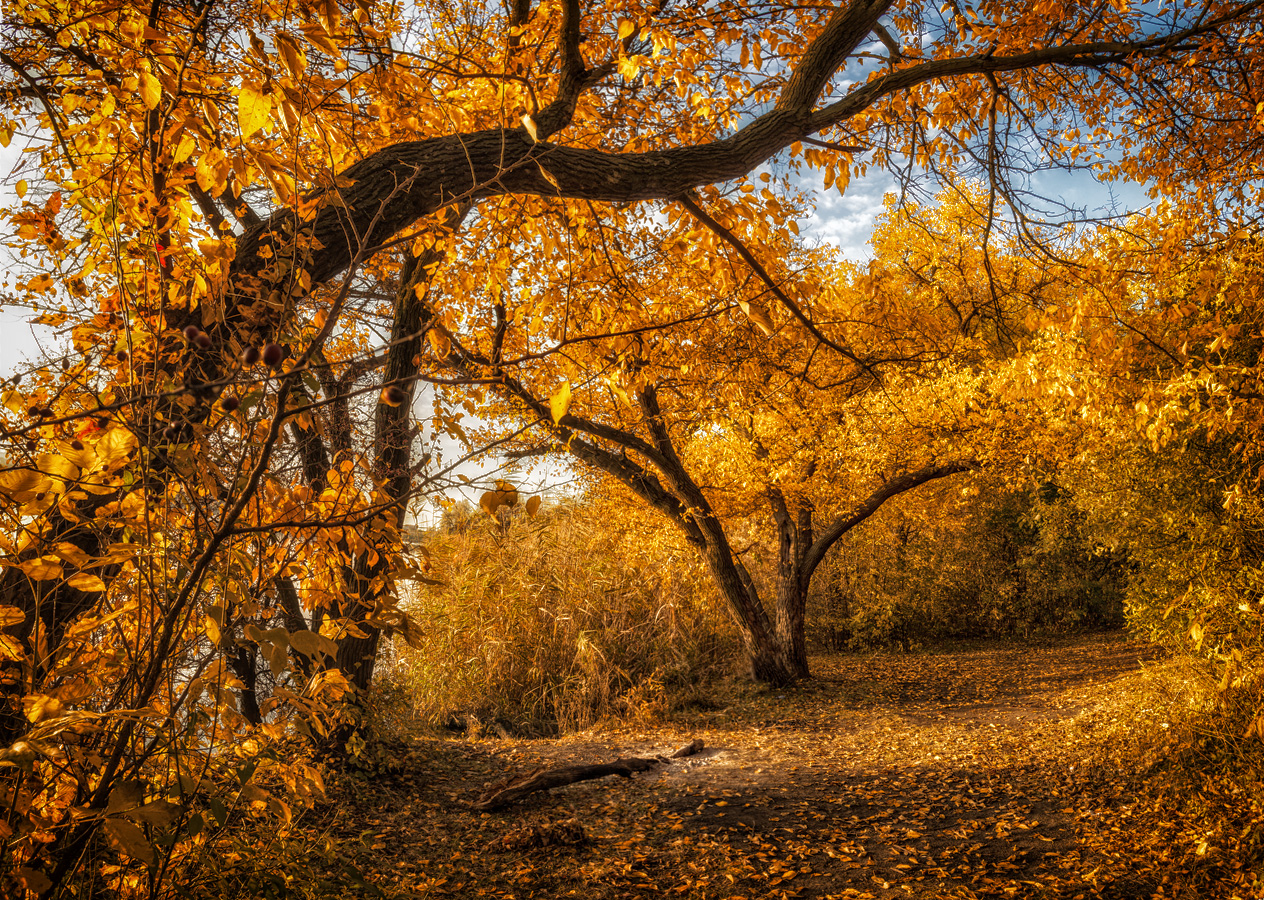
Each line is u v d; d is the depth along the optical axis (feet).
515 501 5.21
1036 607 54.34
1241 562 15.64
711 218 13.48
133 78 6.46
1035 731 23.48
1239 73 15.57
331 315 5.07
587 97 16.42
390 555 6.81
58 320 6.77
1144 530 21.02
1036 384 18.19
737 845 15.52
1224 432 13.55
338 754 17.24
